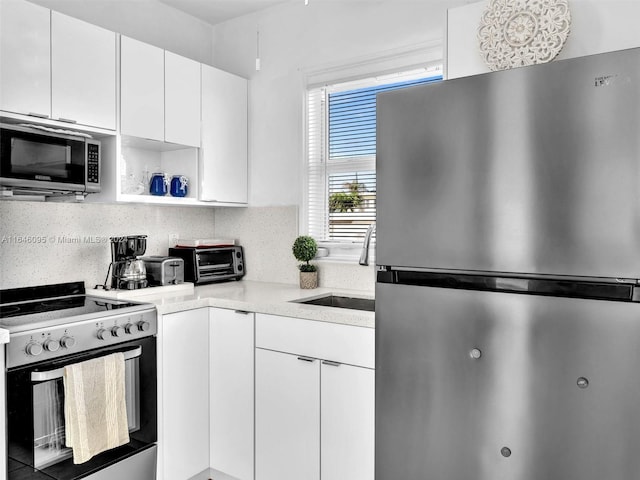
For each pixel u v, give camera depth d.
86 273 2.56
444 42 1.91
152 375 2.17
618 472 1.13
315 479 2.07
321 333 2.04
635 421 1.11
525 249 1.24
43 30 2.05
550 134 1.20
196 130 2.74
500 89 1.28
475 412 1.33
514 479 1.27
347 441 1.97
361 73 2.72
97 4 2.66
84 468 1.93
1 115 1.93
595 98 1.14
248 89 3.13
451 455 1.38
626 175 1.11
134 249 2.52
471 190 1.33
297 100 2.95
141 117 2.44
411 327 1.45
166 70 2.57
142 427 2.13
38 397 1.80
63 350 1.85
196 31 3.21
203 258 2.90
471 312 1.34
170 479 2.25
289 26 2.98
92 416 1.89
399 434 1.48
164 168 2.93
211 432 2.43
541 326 1.23
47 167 2.07
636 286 1.11
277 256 3.04
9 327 1.72
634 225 1.11
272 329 2.20
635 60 1.10
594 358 1.16
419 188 1.42
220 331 2.39
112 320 2.02
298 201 2.95
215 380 2.41
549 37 1.66
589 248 1.16
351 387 1.95
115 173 2.35
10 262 2.26
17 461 1.73
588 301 1.17
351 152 2.81
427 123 1.40
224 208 3.26
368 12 2.68
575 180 1.17
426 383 1.42
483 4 1.81
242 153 3.07
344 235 2.84
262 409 2.24
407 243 1.44
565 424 1.20
